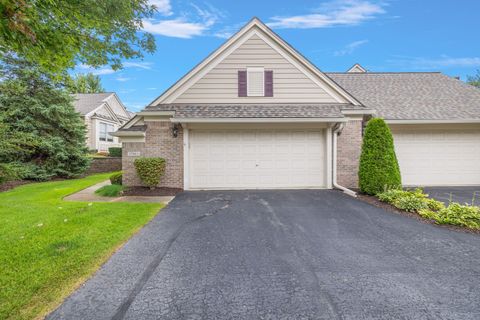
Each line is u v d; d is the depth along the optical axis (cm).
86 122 2103
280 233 510
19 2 300
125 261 379
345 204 755
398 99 1228
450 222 559
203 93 1022
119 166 1789
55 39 413
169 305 280
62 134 1418
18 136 1158
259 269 361
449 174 1112
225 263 378
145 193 890
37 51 418
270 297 296
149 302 285
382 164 838
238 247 438
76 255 387
